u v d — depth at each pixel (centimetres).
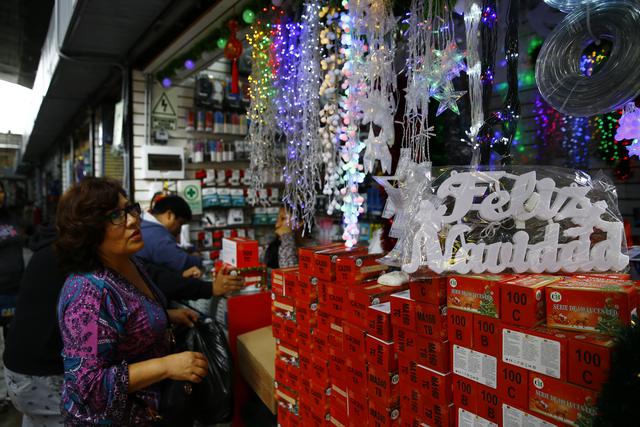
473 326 96
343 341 133
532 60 263
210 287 227
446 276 100
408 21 121
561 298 84
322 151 164
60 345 157
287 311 163
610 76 100
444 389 101
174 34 334
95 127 605
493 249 99
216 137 477
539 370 84
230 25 249
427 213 98
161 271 225
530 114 273
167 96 443
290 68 189
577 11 106
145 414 135
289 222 187
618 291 78
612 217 104
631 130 109
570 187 100
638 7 95
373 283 134
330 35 142
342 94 167
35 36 474
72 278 130
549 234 100
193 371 139
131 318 135
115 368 126
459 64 113
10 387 159
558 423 81
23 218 1134
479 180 98
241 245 238
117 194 137
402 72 137
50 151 1267
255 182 212
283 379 167
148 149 420
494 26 121
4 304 297
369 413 121
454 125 150
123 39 346
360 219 299
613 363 72
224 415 175
